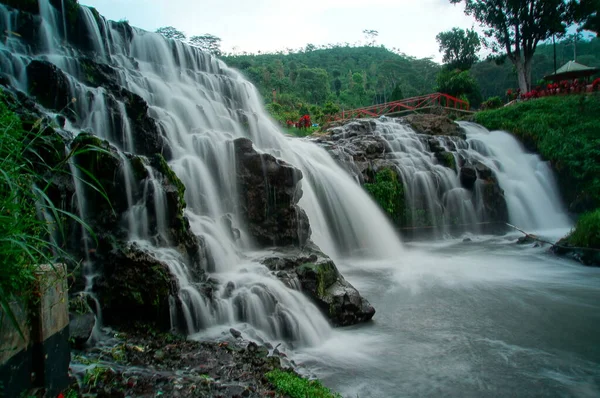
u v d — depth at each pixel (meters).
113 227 7.68
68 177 7.19
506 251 16.33
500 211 21.83
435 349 7.68
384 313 9.52
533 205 22.91
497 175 23.05
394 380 6.52
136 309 6.84
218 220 10.17
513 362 7.21
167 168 8.83
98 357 5.64
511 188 22.97
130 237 7.80
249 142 11.51
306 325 7.98
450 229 20.36
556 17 36.00
